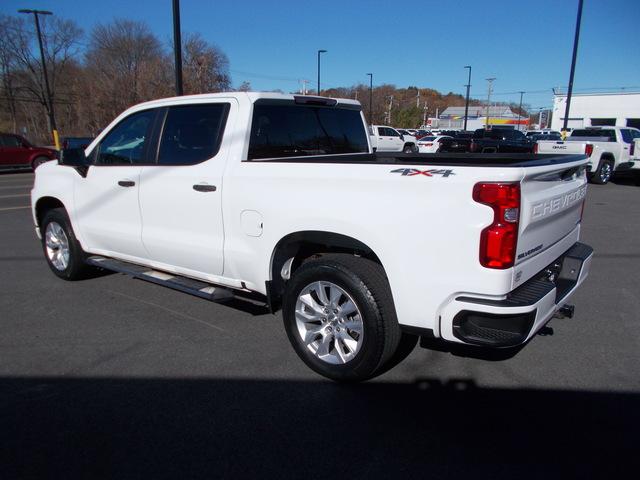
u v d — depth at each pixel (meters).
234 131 3.97
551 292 3.05
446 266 2.91
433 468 2.66
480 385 3.51
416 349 4.07
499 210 2.74
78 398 3.37
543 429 2.99
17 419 3.13
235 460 2.74
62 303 5.16
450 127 89.56
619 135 16.25
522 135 23.45
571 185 3.58
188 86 41.00
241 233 3.88
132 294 5.44
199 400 3.33
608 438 2.90
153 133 4.55
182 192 4.22
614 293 5.41
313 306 3.59
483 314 2.86
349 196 3.24
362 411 3.20
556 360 3.88
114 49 45.62
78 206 5.29
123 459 2.75
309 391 3.44
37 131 52.31
